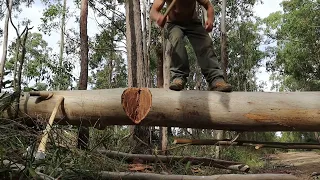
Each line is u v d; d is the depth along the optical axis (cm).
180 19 417
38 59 1689
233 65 2923
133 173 383
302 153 1917
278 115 379
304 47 2255
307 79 2491
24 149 345
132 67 1081
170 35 417
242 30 2720
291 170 973
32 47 2175
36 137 374
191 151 760
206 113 392
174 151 705
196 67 2205
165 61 1084
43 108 450
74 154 383
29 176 302
